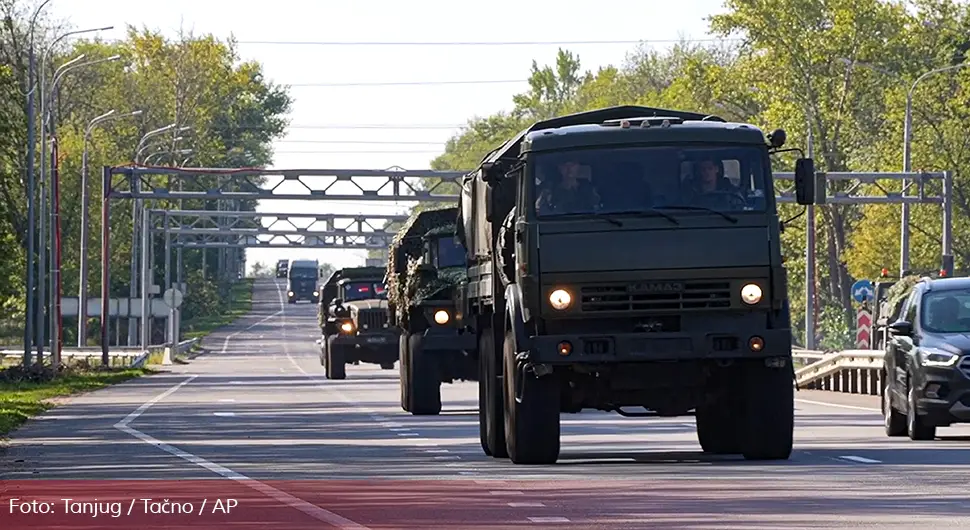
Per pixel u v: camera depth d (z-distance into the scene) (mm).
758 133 53094
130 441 70750
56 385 150125
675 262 51969
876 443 62812
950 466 50344
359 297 165500
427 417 89875
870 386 118000
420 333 92562
